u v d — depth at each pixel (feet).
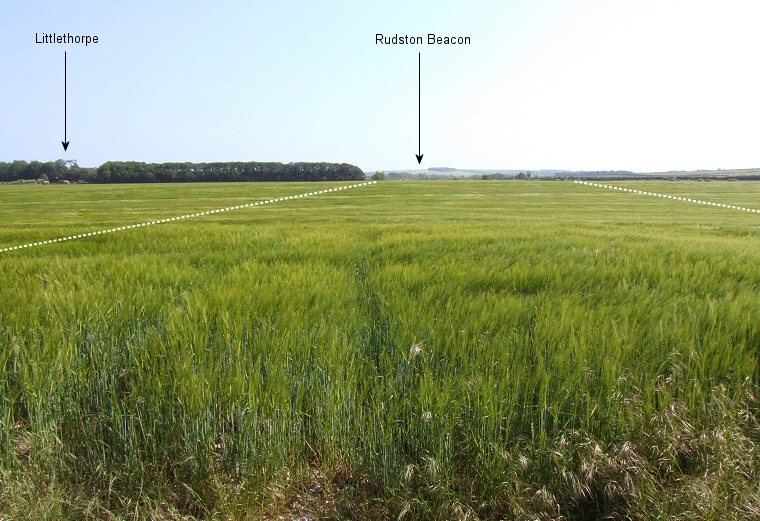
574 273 21.21
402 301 15.16
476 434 10.04
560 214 81.30
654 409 10.63
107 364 12.01
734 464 9.78
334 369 11.36
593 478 9.57
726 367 11.52
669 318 13.89
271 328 12.94
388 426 10.05
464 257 25.81
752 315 13.96
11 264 23.48
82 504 9.48
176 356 11.59
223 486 9.74
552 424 10.53
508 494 9.48
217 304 14.78
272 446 10.22
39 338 12.46
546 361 11.64
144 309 14.71
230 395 10.55
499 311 14.08
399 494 9.55
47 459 10.13
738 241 36.63
